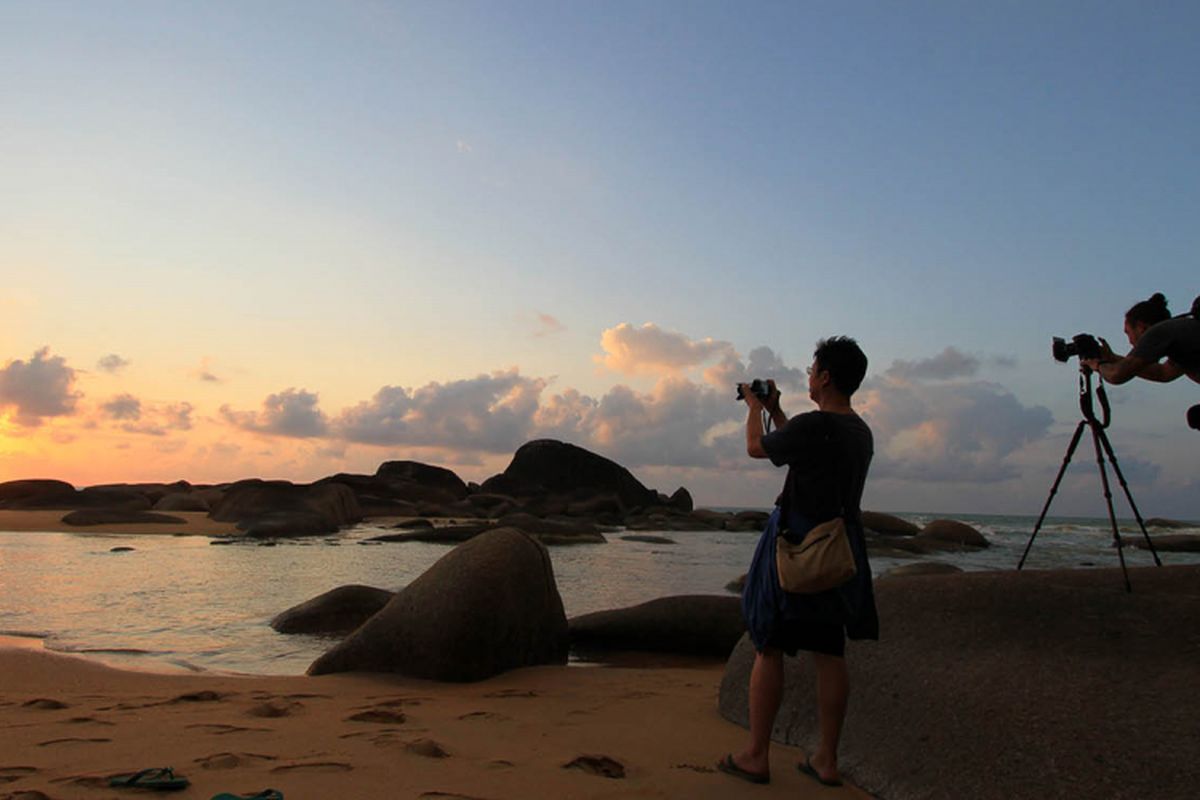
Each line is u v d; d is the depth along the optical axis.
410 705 4.84
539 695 5.36
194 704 4.68
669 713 4.81
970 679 3.87
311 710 4.56
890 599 4.68
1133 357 3.90
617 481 49.22
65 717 4.22
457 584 6.19
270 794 2.85
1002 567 19.20
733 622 7.94
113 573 12.64
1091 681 3.58
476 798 2.99
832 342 3.62
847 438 3.41
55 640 7.45
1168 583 4.10
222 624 8.52
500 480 48.31
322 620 8.34
